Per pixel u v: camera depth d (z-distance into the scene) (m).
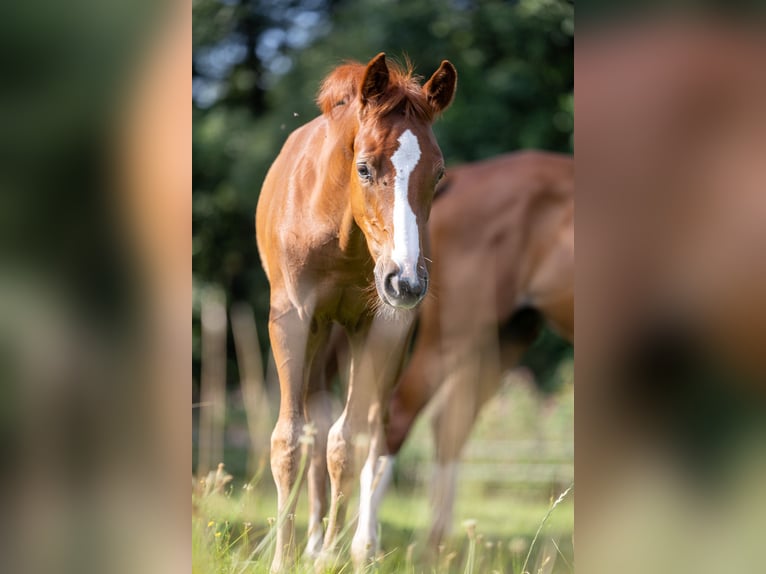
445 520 5.76
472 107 11.57
